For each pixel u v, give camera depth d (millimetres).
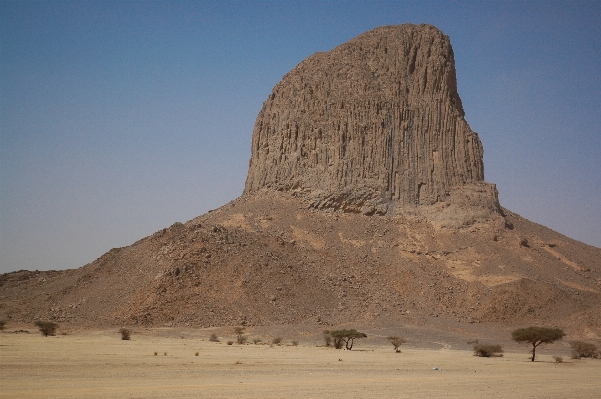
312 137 155875
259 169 160750
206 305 109000
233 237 126938
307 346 91062
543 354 92438
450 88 160500
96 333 98875
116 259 129250
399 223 145250
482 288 124250
